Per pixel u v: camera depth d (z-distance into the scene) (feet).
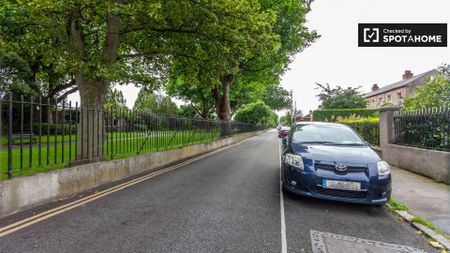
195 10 23.97
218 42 27.30
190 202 14.53
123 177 20.86
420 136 22.85
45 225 10.90
